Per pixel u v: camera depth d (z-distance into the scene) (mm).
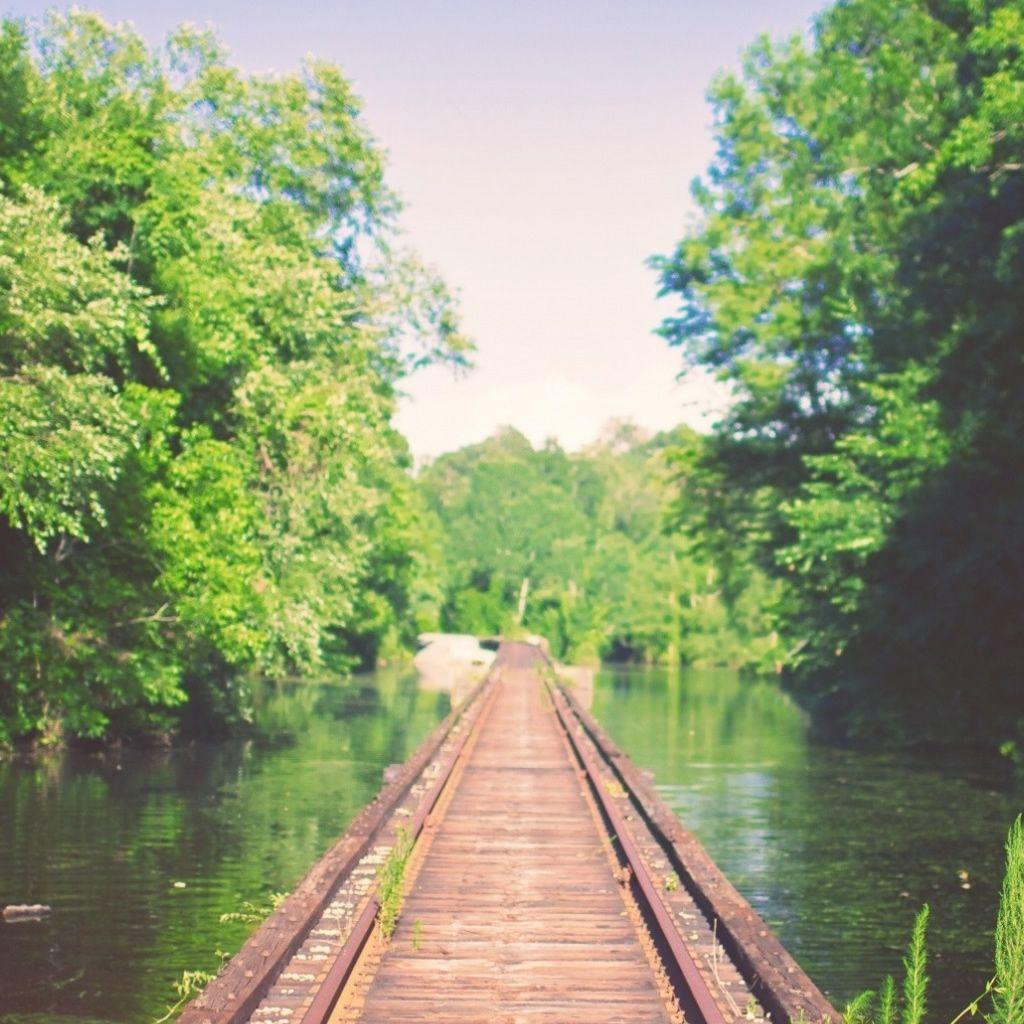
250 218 22656
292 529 24688
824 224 35625
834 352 36156
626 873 10508
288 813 15781
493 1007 7031
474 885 10406
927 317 27812
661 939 8219
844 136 31297
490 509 111188
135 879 11742
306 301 23594
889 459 26125
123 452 16203
